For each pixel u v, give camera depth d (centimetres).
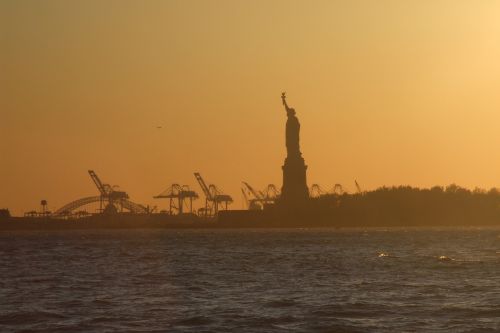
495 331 19888
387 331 19988
